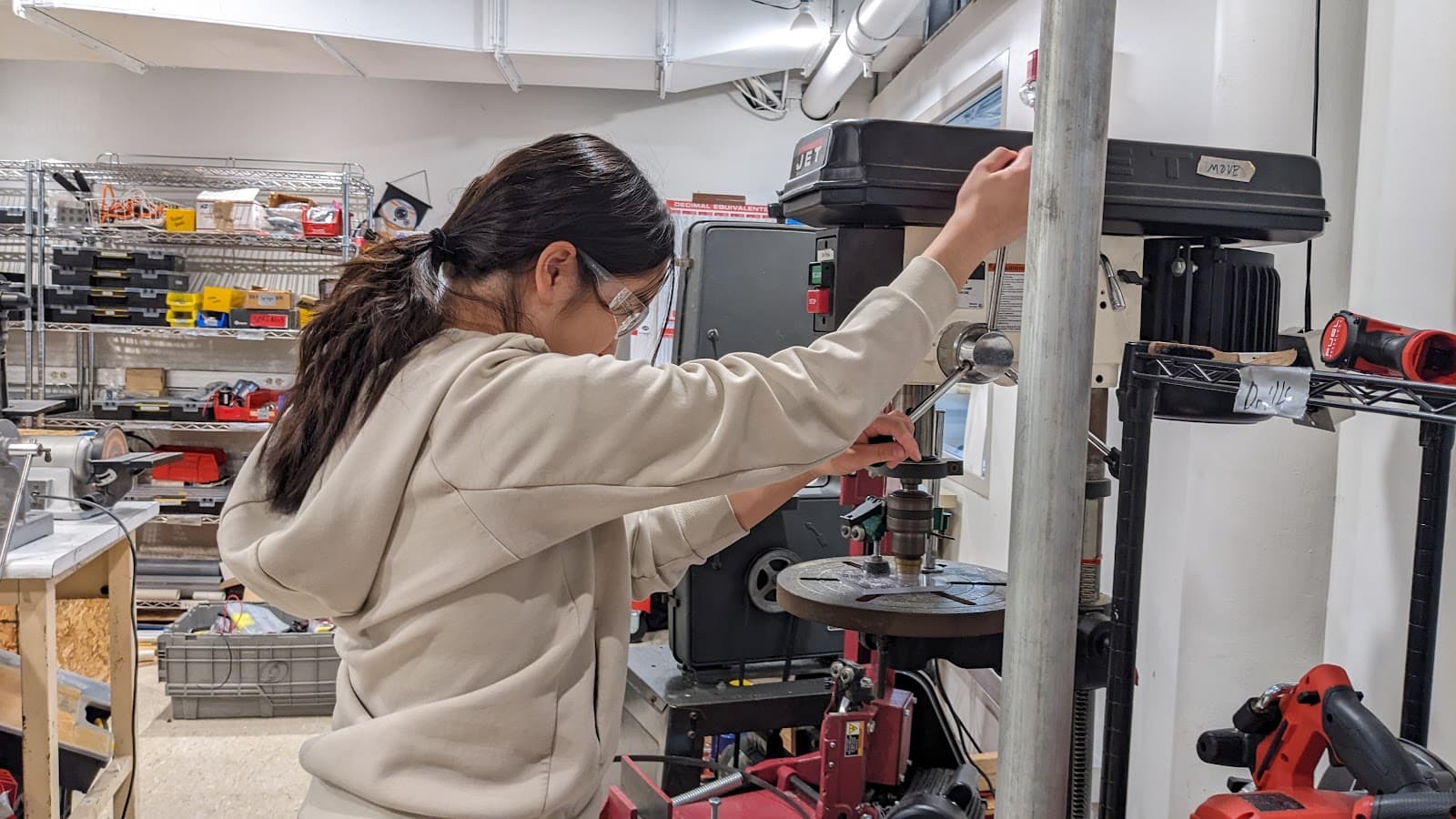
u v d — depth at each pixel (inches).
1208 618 72.6
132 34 138.6
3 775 75.0
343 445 33.5
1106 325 48.3
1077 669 49.1
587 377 30.8
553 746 33.4
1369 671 61.6
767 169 188.5
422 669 32.6
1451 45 54.5
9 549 73.7
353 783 32.3
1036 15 105.0
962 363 43.3
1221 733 47.8
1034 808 31.1
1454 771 40.9
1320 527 70.6
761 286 95.9
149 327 158.2
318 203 173.6
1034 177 30.8
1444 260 54.6
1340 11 69.1
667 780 78.7
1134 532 41.8
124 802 86.7
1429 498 46.7
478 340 33.6
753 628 92.0
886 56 161.8
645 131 186.9
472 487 31.0
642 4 145.1
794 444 31.3
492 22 142.4
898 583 58.9
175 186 180.2
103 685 87.1
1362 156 62.6
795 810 67.3
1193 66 78.5
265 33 136.7
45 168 157.8
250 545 33.6
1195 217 44.8
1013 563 31.5
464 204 36.5
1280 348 50.4
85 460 85.7
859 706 61.1
